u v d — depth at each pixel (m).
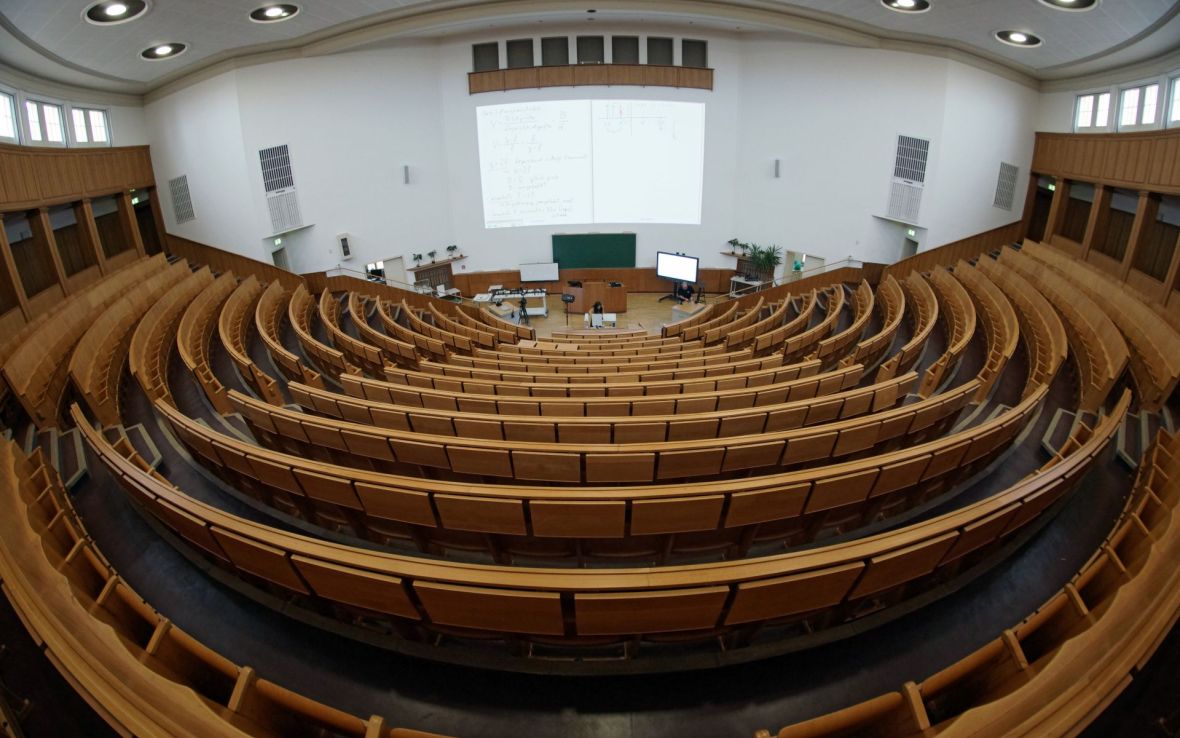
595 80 12.52
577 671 2.56
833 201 12.48
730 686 2.55
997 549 3.24
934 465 3.38
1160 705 2.22
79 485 4.17
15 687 2.36
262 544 2.47
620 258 13.89
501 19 10.93
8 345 6.61
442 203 13.29
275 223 11.63
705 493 2.82
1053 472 2.92
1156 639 1.96
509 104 12.73
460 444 3.52
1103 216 9.89
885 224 12.14
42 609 2.23
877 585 2.52
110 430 5.06
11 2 6.29
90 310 7.83
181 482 4.27
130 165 11.22
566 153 13.08
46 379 5.85
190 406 5.96
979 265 10.57
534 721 2.43
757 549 3.42
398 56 12.17
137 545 3.45
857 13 9.66
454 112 12.80
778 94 12.54
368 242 12.75
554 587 2.19
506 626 2.38
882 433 3.98
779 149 12.84
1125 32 7.61
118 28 7.76
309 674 2.65
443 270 13.74
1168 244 8.56
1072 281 8.41
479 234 13.57
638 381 5.66
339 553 2.37
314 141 11.77
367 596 2.43
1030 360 6.47
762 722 2.43
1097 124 10.09
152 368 6.09
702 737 2.38
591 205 13.47
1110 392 5.54
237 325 8.02
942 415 4.38
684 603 2.24
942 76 10.64
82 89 10.04
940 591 2.98
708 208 13.54
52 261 8.96
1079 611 2.29
